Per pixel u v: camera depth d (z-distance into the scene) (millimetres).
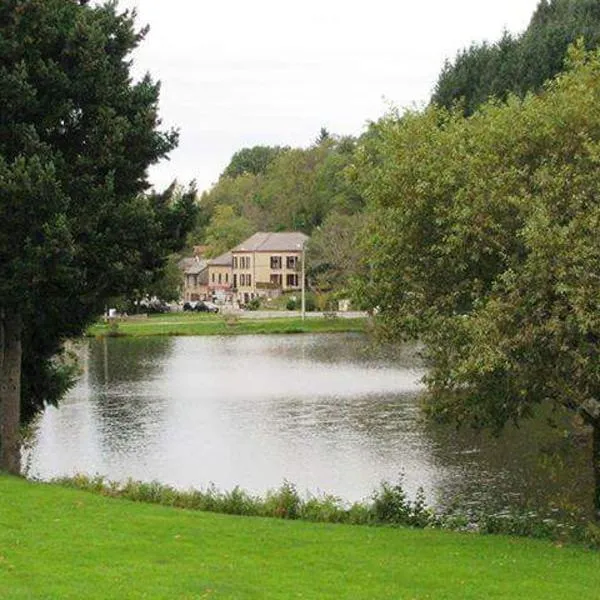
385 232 27719
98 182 32188
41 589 17438
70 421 57406
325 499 32094
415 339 27797
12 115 30562
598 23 111000
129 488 30344
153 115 33000
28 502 25500
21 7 29656
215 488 37281
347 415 58219
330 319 132250
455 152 26172
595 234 22203
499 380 23859
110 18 33500
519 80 104938
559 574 20797
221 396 67812
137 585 18141
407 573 20484
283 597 18031
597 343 22656
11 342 33062
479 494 37094
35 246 29203
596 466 26500
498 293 24062
